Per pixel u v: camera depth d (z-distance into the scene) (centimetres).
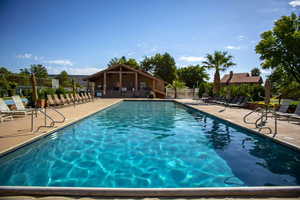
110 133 695
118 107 1538
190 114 1166
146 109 1413
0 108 762
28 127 636
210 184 340
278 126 700
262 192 254
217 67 2161
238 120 837
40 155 475
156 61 4591
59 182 343
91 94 2127
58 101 1191
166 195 249
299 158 446
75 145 553
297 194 255
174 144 569
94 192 250
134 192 249
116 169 400
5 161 411
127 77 2956
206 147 542
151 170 396
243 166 416
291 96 1722
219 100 1656
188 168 406
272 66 1670
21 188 254
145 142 587
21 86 1641
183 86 3194
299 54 1534
